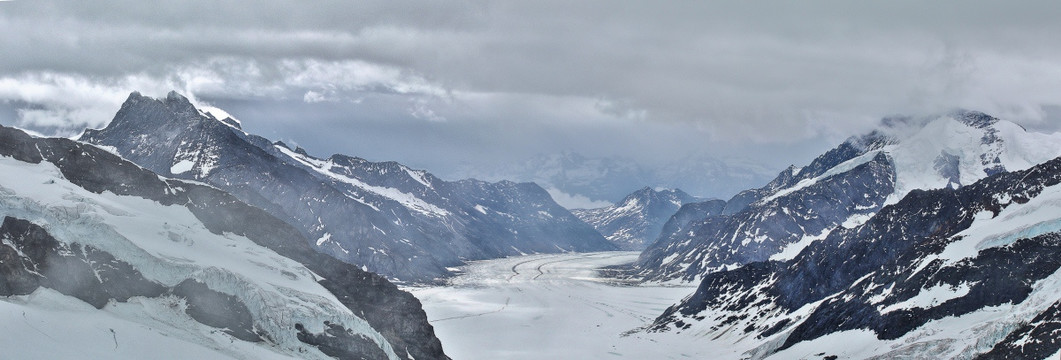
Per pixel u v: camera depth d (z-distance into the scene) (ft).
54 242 610.65
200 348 584.40
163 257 634.02
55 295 588.50
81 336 546.67
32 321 543.39
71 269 605.31
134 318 602.03
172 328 603.26
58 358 511.81
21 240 603.26
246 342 619.67
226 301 637.30
